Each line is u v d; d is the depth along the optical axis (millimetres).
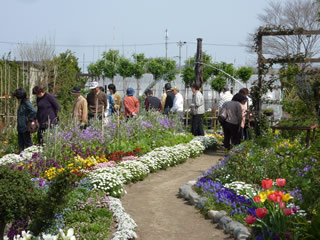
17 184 5375
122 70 33531
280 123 10305
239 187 6781
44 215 5535
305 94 9422
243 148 8781
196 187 7652
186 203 7316
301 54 11008
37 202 5520
